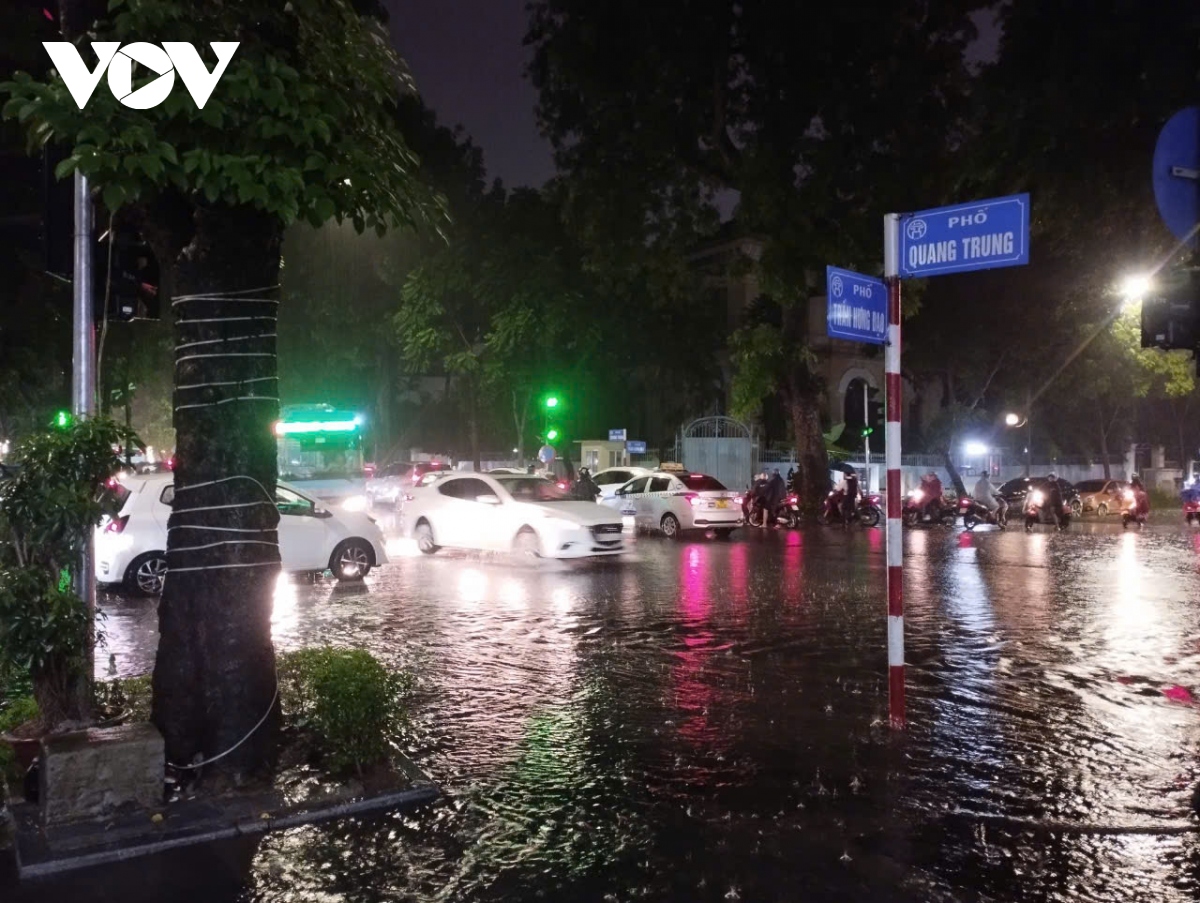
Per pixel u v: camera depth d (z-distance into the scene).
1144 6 17.92
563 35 27.52
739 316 43.34
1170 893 4.72
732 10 27.38
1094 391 41.66
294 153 5.18
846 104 26.22
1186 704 8.08
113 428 5.96
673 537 24.70
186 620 5.73
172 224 5.75
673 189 29.00
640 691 8.49
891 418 7.10
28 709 6.60
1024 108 20.12
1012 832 5.43
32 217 7.39
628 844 5.25
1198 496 33.19
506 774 6.34
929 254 6.75
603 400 46.81
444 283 33.00
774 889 4.73
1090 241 22.23
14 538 5.78
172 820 5.29
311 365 37.28
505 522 18.41
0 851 5.15
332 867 4.95
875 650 10.24
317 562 15.07
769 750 6.83
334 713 5.98
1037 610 12.94
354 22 5.85
